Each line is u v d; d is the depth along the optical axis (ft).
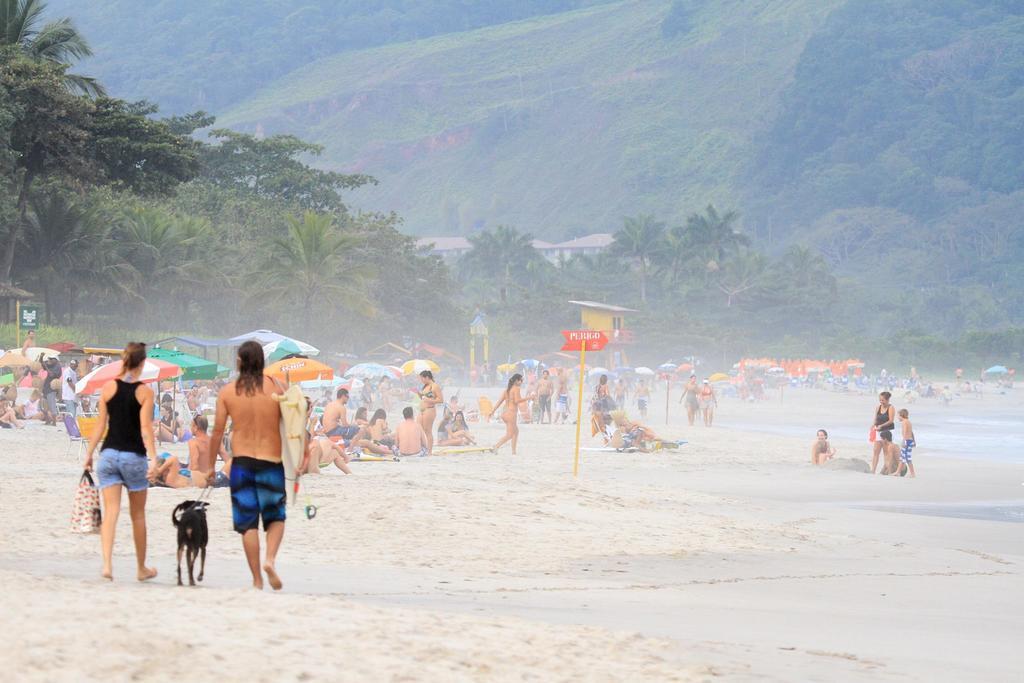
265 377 82.69
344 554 114.83
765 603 97.96
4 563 97.55
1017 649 79.46
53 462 203.51
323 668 55.57
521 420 418.31
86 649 53.88
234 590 77.46
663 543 132.05
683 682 60.13
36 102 501.56
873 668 68.69
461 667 58.90
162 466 156.87
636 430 283.38
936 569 124.57
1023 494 217.97
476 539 126.82
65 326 564.71
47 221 548.31
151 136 570.46
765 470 249.96
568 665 61.93
